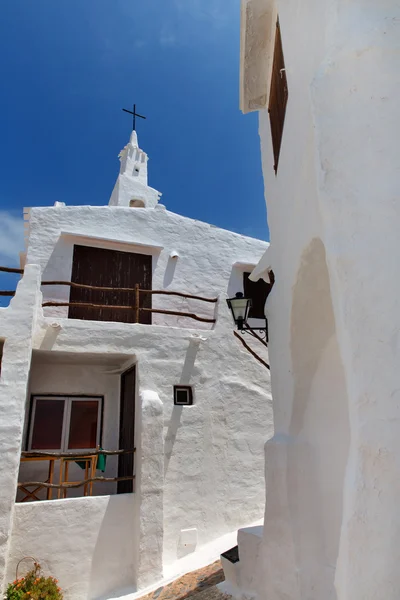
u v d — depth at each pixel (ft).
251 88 18.94
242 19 16.58
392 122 7.25
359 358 6.65
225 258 38.58
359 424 6.40
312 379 12.23
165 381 26.84
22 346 21.88
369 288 6.81
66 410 29.19
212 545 24.13
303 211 10.71
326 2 8.84
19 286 23.03
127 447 27.53
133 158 46.50
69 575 20.30
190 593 17.69
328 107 7.95
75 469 28.37
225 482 26.55
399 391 6.16
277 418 13.94
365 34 7.74
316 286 11.44
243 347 30.96
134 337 26.86
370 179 7.23
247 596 13.55
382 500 5.96
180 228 37.55
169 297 35.12
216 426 27.53
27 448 27.37
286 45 12.73
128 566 21.71
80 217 34.04
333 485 10.85
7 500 19.39
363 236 7.07
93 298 32.63
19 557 19.67
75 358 27.50
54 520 20.89
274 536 11.85
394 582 5.65
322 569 10.45
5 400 20.70
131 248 35.01
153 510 22.48
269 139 18.53
